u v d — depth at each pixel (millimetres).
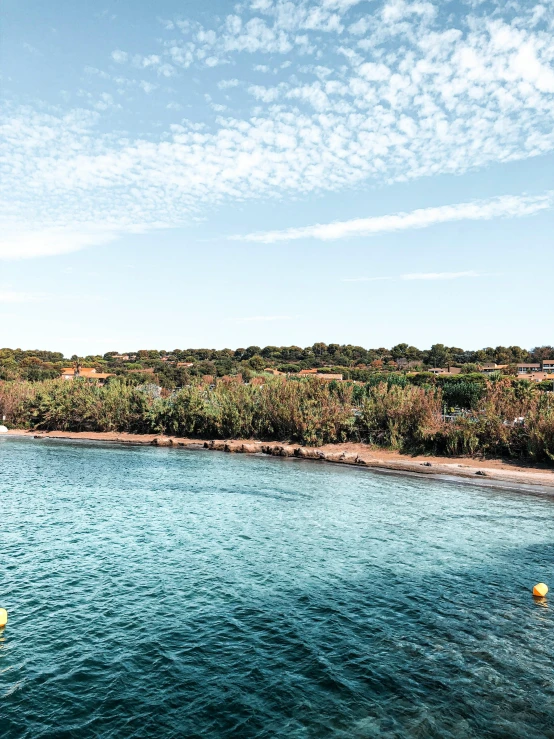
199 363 169750
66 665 12047
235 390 62031
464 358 195375
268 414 57156
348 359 199125
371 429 51125
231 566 18641
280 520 25250
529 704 10828
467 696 11070
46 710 10414
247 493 31688
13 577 17203
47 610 14844
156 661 12281
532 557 20125
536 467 40062
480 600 16031
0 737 9594
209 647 12953
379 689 11273
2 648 12727
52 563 18594
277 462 45719
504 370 123812
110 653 12617
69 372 154250
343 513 26906
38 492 31156
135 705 10617
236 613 14867
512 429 43031
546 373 140000
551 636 13797
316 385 57938
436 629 14094
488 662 12430
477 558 19922
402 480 37094
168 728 9938
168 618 14484
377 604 15625
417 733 9883
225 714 10375
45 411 70812
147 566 18500
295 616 14727
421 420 47562
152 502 28766
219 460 46469
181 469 41000
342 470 41500
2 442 59781
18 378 114000
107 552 19922
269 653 12711
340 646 13094
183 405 62094
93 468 41094
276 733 9820
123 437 63875
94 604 15297
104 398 67938
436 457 45000
